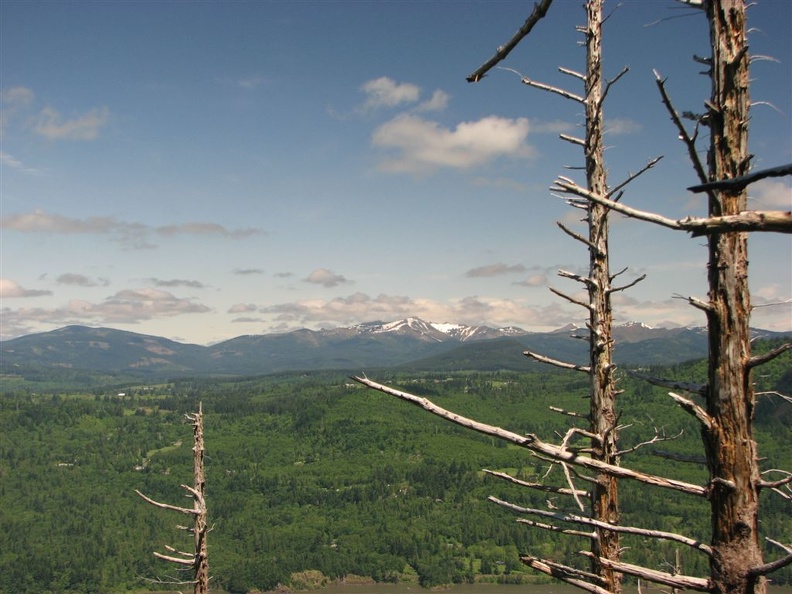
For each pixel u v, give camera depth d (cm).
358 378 436
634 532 455
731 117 443
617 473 439
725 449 432
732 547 426
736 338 435
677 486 439
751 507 427
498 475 565
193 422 1997
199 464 1986
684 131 403
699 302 439
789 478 420
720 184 349
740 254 439
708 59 456
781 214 337
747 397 435
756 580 422
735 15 443
